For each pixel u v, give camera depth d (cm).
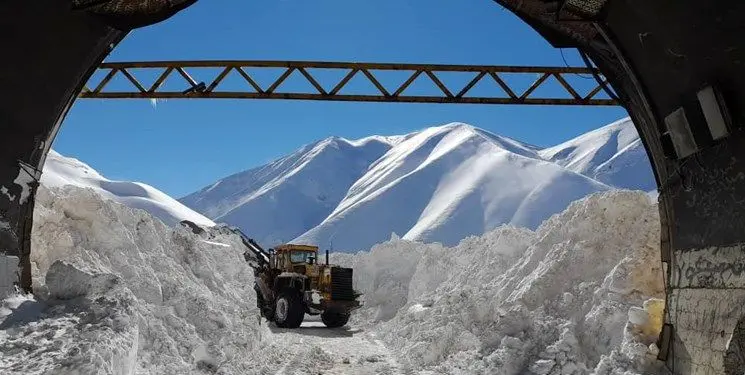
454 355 1229
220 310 1312
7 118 916
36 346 705
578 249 1169
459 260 2392
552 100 1239
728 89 711
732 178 726
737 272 714
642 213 1165
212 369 1073
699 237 802
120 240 1177
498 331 1102
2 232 902
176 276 1349
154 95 1235
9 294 868
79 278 854
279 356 1450
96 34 950
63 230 1088
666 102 845
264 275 2605
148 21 966
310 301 2344
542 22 1013
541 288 1143
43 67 933
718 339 732
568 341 973
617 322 954
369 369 1284
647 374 838
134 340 807
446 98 1234
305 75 1234
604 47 975
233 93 1234
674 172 864
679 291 844
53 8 908
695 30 727
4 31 895
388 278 2906
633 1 797
